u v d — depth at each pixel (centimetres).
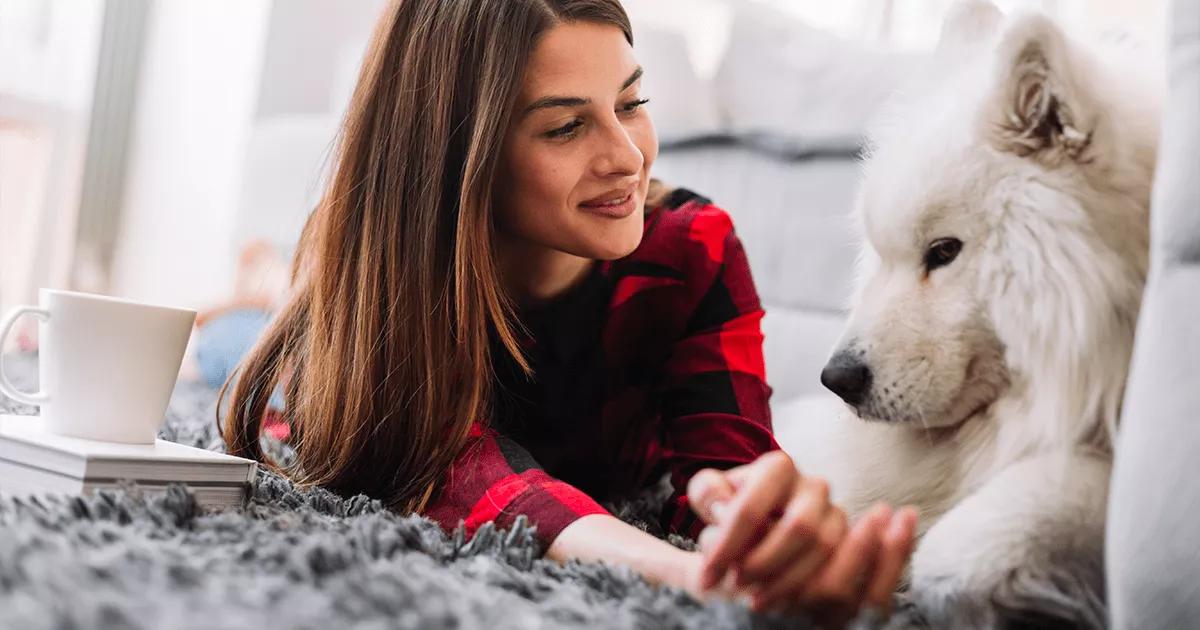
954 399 89
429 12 110
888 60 209
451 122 108
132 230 340
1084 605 69
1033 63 84
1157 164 77
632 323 132
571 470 137
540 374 129
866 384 91
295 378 119
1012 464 82
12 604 49
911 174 92
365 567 65
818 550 63
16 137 292
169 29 344
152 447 88
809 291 202
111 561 59
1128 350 80
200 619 50
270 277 235
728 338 129
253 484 90
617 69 106
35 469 81
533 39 103
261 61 343
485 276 106
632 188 110
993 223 87
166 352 89
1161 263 64
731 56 231
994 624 70
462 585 67
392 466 106
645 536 81
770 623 60
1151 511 59
